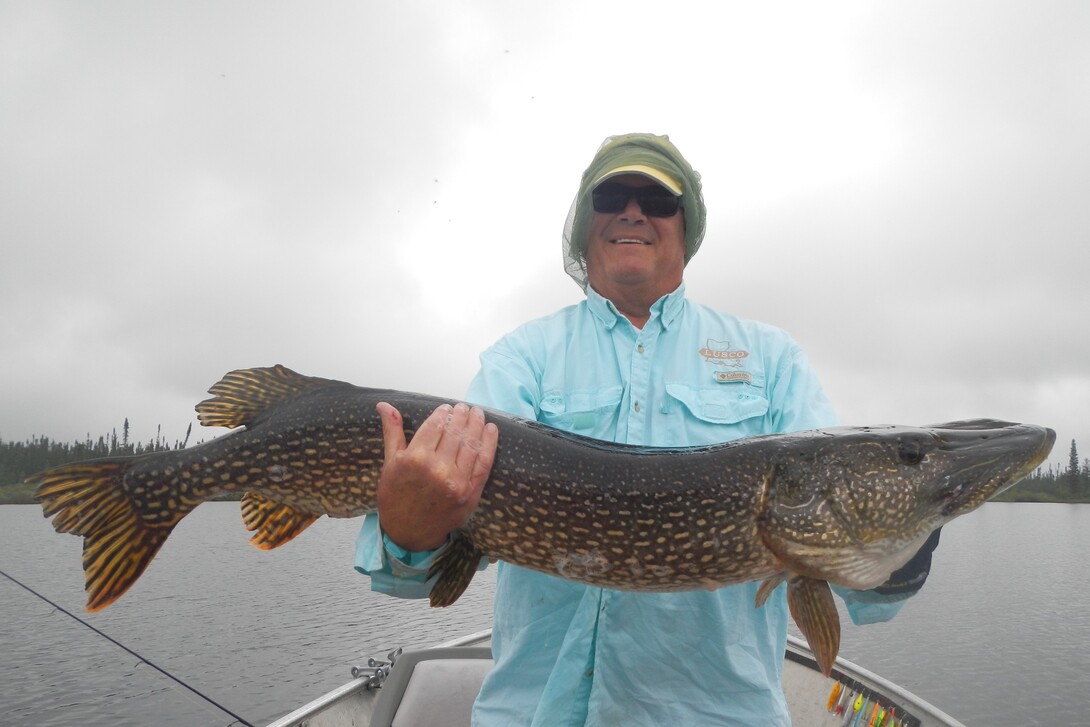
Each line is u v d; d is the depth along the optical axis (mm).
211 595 7266
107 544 974
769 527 852
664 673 840
